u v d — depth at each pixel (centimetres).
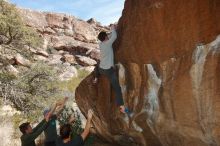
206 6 521
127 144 852
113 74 676
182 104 571
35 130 584
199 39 536
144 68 643
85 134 533
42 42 2128
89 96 853
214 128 530
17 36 1908
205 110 534
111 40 671
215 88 510
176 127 611
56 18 3991
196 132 575
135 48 650
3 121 1383
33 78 1858
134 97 679
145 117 668
